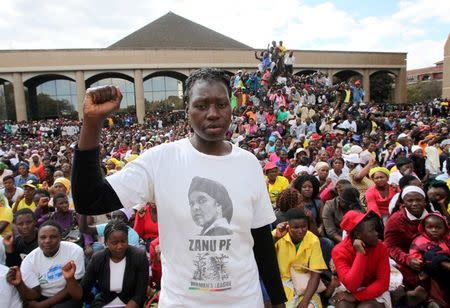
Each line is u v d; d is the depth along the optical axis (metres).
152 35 50.88
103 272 4.14
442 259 3.88
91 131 1.49
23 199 7.20
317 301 4.18
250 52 44.59
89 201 1.56
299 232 4.17
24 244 4.90
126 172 1.67
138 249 4.27
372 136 14.70
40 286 4.15
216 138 1.68
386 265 3.87
